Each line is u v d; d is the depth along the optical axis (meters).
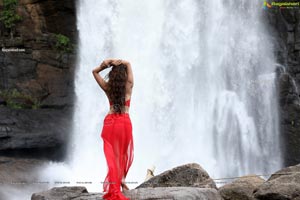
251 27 21.47
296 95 21.53
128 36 20.75
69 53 23.56
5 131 20.05
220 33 20.70
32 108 22.39
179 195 5.37
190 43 20.16
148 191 5.61
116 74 5.72
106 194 5.47
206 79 20.19
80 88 21.59
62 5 23.62
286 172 6.87
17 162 19.06
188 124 19.61
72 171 19.08
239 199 6.33
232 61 20.81
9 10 23.17
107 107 21.11
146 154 18.95
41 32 23.61
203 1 20.47
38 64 23.14
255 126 20.81
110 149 5.62
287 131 21.27
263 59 21.47
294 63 21.88
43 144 20.84
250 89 20.95
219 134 19.92
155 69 20.03
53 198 5.95
